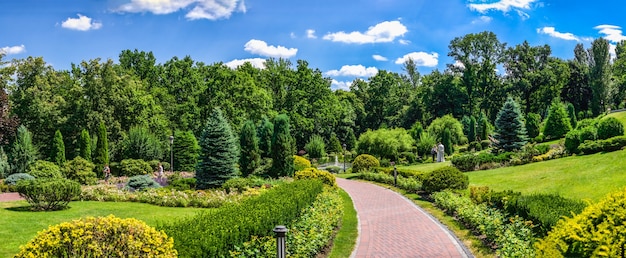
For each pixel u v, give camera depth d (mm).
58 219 14258
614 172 16812
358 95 78750
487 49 65188
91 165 30016
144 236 5637
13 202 17812
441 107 69500
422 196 19859
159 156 38594
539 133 42312
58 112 40719
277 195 11672
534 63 65125
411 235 12242
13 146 34219
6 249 10555
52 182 15688
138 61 56031
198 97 48656
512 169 23578
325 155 53125
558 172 19656
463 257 9883
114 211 16219
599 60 59281
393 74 79625
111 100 41688
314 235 9938
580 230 6145
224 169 24734
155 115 44375
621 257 5457
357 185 26469
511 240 8844
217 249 6531
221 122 25484
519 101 63250
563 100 65375
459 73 68250
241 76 48625
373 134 41156
